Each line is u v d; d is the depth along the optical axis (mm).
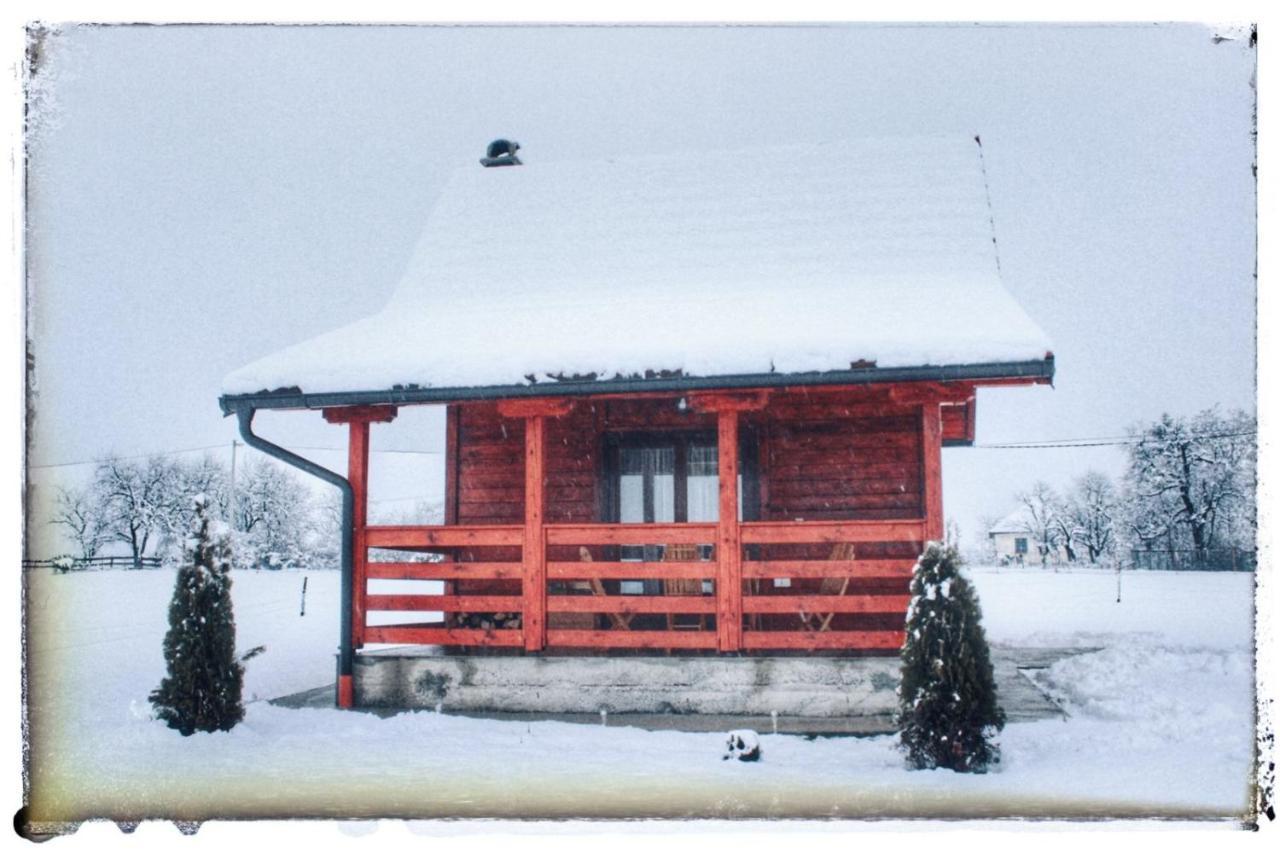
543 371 10492
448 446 13086
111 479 48844
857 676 9977
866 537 10172
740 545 10383
